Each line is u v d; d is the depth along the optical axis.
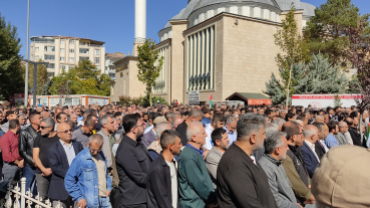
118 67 67.94
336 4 34.28
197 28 40.00
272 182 3.57
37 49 105.69
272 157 3.66
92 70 72.69
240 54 35.59
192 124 4.20
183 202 3.76
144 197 4.24
